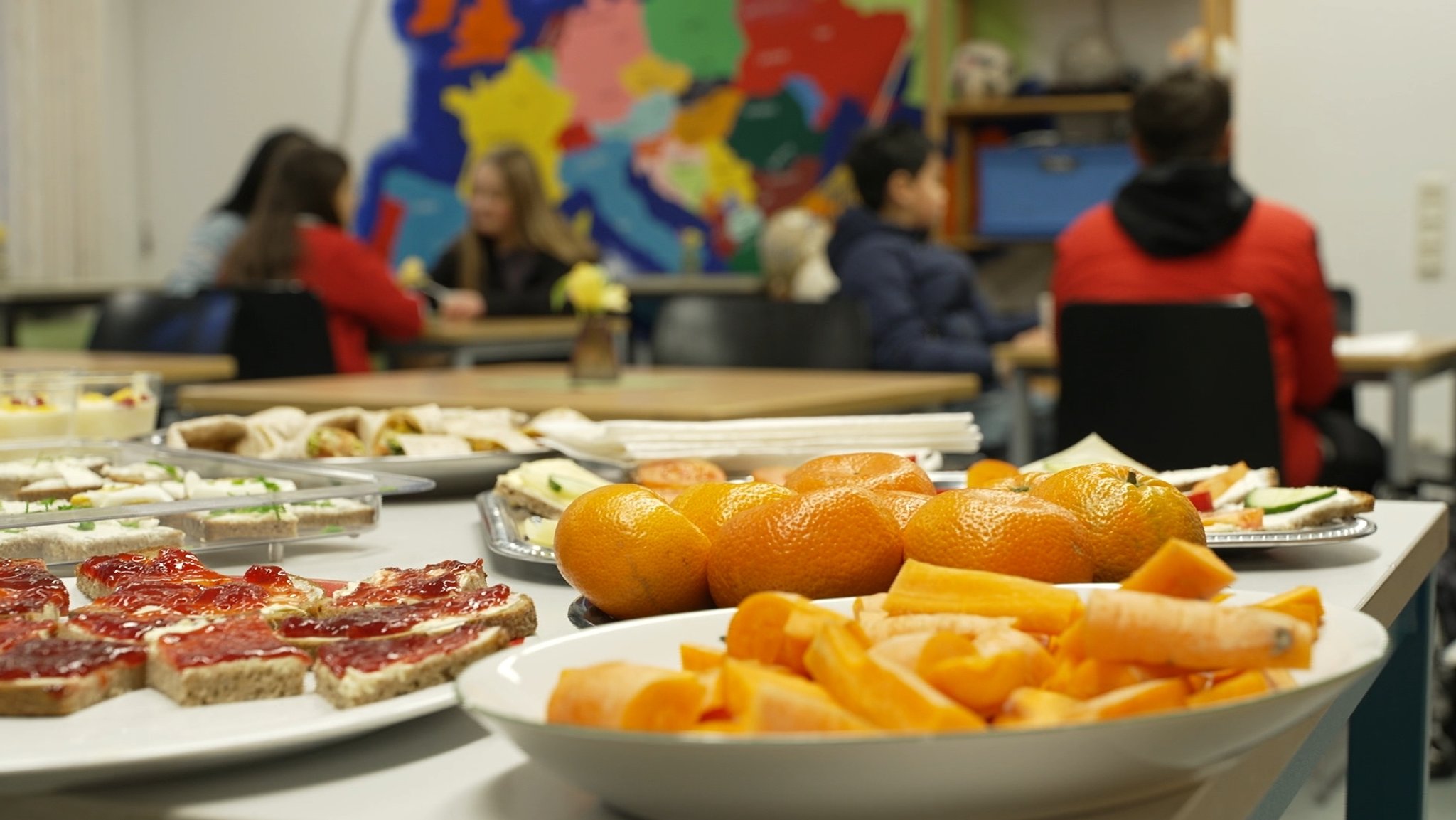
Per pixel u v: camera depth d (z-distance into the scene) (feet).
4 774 1.61
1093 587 2.06
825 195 19.71
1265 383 7.87
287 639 2.07
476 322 15.17
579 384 7.75
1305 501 3.18
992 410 11.50
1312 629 1.65
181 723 1.82
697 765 1.42
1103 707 1.52
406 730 1.96
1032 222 17.17
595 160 21.43
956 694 1.55
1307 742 2.44
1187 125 8.66
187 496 3.45
